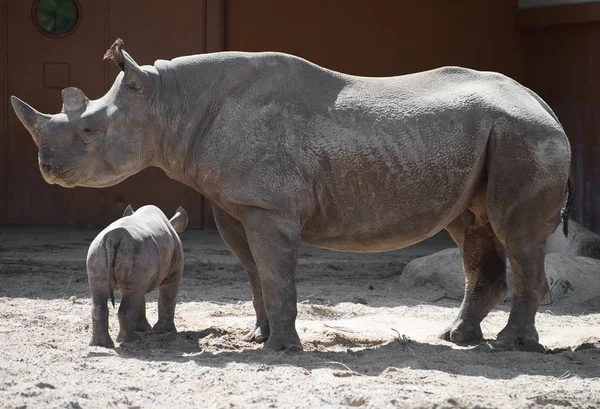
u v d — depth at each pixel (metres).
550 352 20.81
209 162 19.44
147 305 26.06
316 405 15.37
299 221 19.58
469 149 20.02
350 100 19.98
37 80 42.81
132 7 42.66
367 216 19.98
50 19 42.78
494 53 44.75
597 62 38.19
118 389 16.12
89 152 19.11
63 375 16.91
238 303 26.81
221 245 38.28
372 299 28.78
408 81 20.75
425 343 21.39
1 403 14.78
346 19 44.09
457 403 15.48
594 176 38.41
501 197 20.19
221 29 43.00
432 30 44.59
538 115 20.41
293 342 19.66
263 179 19.23
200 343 20.66
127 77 19.25
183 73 19.91
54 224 43.09
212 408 15.12
